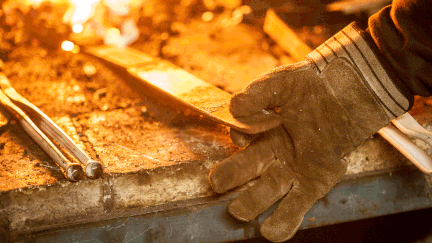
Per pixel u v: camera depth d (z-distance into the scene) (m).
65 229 1.51
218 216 1.58
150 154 1.58
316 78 1.49
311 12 2.03
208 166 1.56
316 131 1.50
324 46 1.51
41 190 1.49
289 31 1.96
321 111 1.50
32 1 2.10
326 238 1.71
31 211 1.50
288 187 1.52
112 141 1.62
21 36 2.10
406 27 1.46
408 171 1.65
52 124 1.58
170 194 1.55
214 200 1.57
